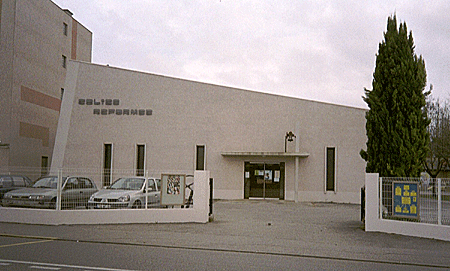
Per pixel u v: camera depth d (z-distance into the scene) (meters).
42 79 35.88
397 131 14.91
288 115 27.48
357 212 20.77
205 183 15.77
